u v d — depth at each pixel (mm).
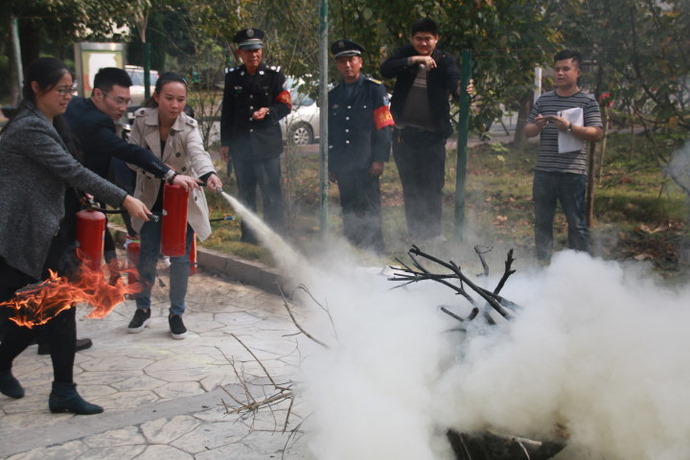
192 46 10070
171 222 4711
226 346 4832
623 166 7770
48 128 3607
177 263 4945
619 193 8383
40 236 3625
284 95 6926
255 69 6844
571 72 5754
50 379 4285
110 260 5312
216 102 9789
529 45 7434
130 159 4613
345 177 6699
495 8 7121
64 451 3424
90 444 3492
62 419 3752
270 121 6867
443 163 6871
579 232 5910
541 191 5969
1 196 3580
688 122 6660
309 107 12422
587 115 5770
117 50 11039
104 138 4578
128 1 15609
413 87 6660
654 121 6855
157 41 20172
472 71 7352
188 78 9781
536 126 5887
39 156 3578
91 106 4691
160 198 5004
